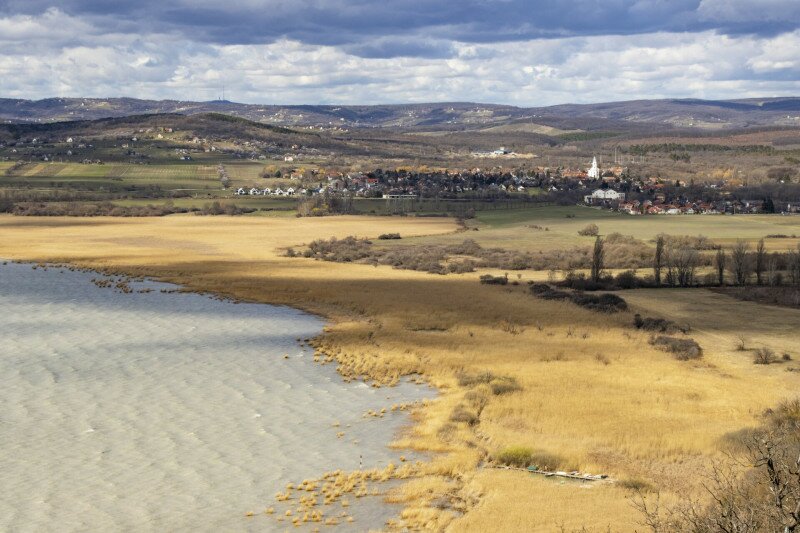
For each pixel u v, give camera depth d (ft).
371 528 144.46
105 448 187.32
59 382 239.30
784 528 82.53
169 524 148.36
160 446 189.06
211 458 181.88
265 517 150.82
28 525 148.05
